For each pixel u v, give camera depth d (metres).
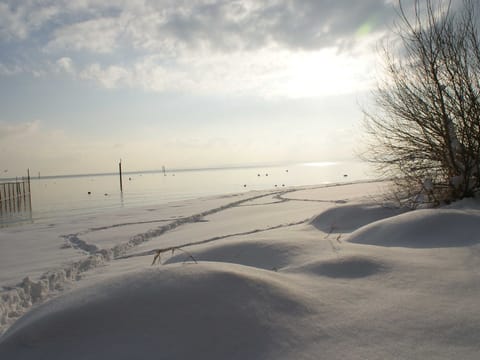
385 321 1.94
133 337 1.79
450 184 6.12
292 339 1.79
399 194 7.51
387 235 4.16
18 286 4.67
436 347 1.71
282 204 13.62
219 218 10.97
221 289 2.09
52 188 48.84
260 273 2.46
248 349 1.73
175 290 2.08
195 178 70.69
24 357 1.74
